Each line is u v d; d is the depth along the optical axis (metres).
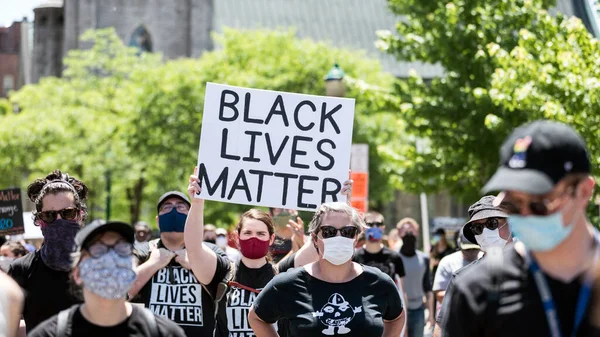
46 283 6.76
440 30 25.50
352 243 6.49
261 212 8.23
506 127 22.92
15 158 52.75
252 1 82.56
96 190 52.25
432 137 26.20
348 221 6.48
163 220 7.69
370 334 6.47
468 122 25.16
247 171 8.39
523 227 4.14
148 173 50.75
